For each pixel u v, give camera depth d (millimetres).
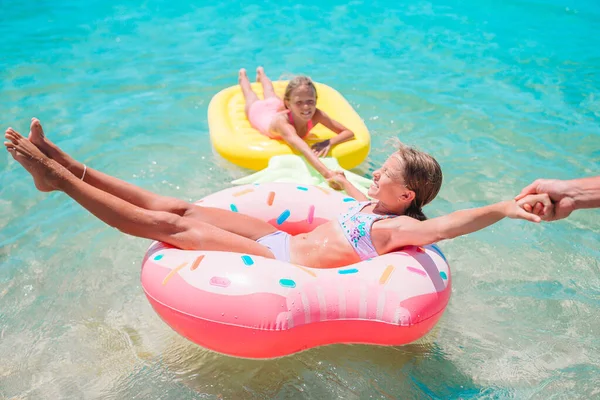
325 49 6613
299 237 3152
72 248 3520
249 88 5023
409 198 2984
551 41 6914
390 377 2717
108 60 6191
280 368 2746
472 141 4836
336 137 4340
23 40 6605
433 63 6328
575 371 2762
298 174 3988
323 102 5008
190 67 6086
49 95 5383
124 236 3656
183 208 3082
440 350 2889
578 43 6859
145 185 4121
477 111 5316
